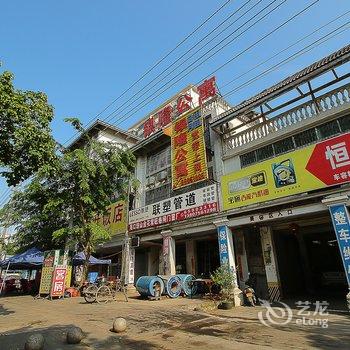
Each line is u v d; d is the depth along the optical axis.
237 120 17.64
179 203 16.34
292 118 12.73
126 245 19.38
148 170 21.08
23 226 21.30
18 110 9.02
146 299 15.00
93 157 18.95
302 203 11.38
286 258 14.98
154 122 21.52
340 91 11.44
